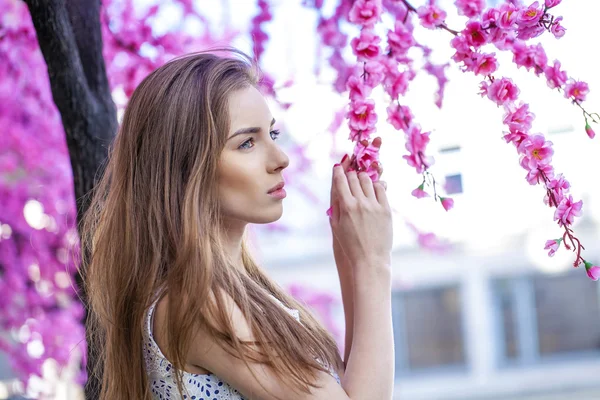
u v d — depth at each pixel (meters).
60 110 1.89
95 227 1.64
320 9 2.55
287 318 1.39
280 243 9.56
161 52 2.90
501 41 1.42
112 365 1.48
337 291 9.54
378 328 1.41
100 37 1.94
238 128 1.39
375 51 1.46
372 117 1.47
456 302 10.34
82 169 1.90
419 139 1.45
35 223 3.34
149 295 1.39
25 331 3.36
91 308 1.72
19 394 3.48
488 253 9.88
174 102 1.42
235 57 1.48
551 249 1.41
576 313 10.20
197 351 1.31
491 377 10.23
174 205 1.39
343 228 1.48
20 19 2.85
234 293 1.33
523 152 1.42
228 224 1.45
